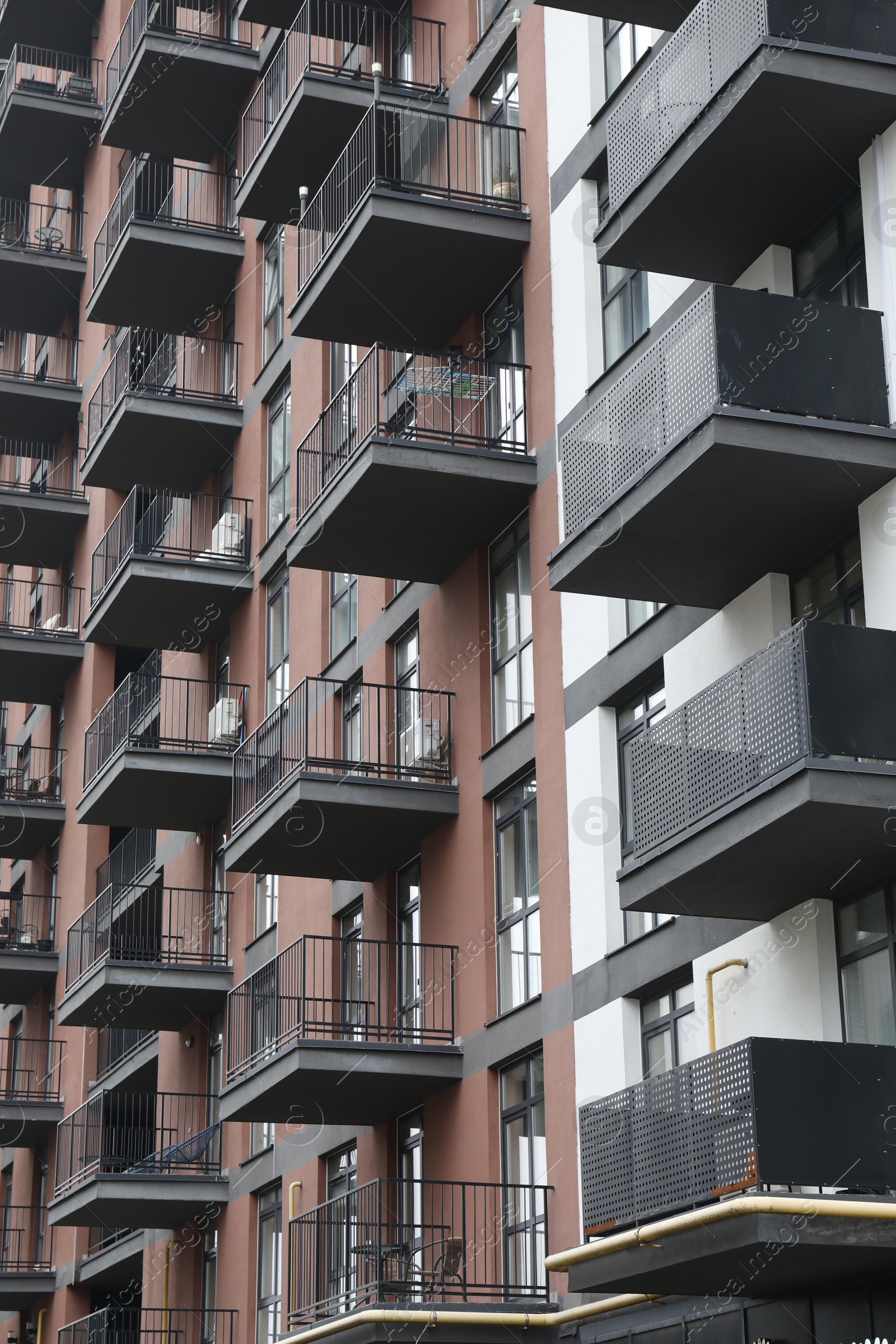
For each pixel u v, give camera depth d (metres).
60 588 41.53
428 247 22.78
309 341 29.31
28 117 40.22
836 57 15.68
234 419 32.38
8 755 46.16
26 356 46.62
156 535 34.31
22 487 40.66
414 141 24.86
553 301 22.14
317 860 24.58
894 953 15.09
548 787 20.80
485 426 23.77
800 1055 13.74
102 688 38.72
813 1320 15.17
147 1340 31.56
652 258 18.12
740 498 15.92
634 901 16.16
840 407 15.61
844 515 16.23
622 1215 15.60
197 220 34.84
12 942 39.75
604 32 22.11
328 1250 23.00
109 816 31.86
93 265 39.53
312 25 27.47
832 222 17.20
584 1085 19.19
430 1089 22.39
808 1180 13.44
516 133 23.75
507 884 21.97
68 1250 36.28
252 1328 27.34
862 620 16.09
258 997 25.19
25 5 40.66
